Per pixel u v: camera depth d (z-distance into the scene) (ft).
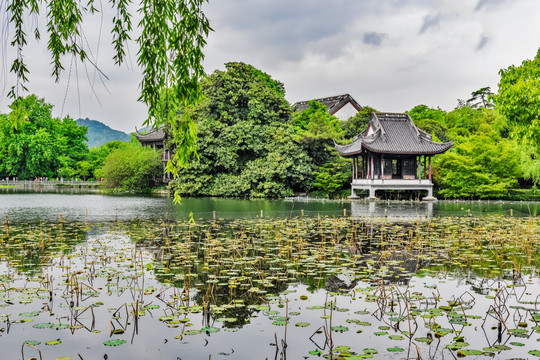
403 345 18.92
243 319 22.53
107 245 45.55
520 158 129.90
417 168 149.89
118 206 103.91
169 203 115.24
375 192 146.10
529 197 134.62
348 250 43.91
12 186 246.47
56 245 45.27
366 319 22.49
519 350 18.35
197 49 20.88
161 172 181.06
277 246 45.68
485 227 64.03
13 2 20.77
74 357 17.72
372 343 19.21
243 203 118.62
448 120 210.38
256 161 154.40
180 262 36.99
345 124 185.68
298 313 23.49
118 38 22.34
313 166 157.89
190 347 18.80
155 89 21.18
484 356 17.74
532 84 67.10
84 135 301.84
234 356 17.84
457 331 20.75
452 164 135.95
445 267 35.83
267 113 161.17
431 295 27.25
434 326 21.35
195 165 151.43
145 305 24.76
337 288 28.89
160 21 21.03
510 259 39.22
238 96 163.53
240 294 27.20
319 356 17.76
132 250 42.55
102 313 23.35
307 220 73.92
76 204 110.11
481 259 39.32
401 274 33.17
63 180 276.41
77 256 39.19
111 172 181.57
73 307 24.36
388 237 53.47
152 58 20.92
